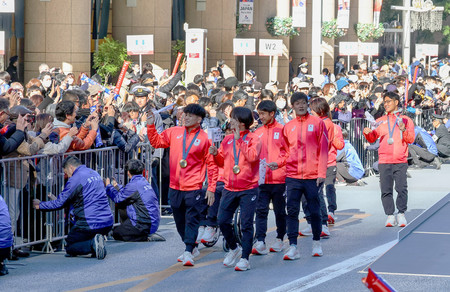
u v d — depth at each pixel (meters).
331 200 14.27
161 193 15.20
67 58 27.92
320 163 11.46
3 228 10.52
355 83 26.64
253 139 10.76
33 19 27.81
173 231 13.78
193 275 10.62
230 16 38.28
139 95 14.79
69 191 11.62
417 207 16.11
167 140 11.21
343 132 18.38
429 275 10.14
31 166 11.82
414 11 50.91
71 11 27.88
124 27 33.34
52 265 11.24
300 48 50.22
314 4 33.91
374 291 5.73
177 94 17.16
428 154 22.03
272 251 12.14
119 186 13.15
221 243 12.88
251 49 31.22
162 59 33.56
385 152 14.01
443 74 44.69
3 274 10.64
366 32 54.44
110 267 11.12
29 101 12.82
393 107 14.00
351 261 11.31
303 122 11.53
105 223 11.75
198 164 11.12
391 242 12.61
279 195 11.91
